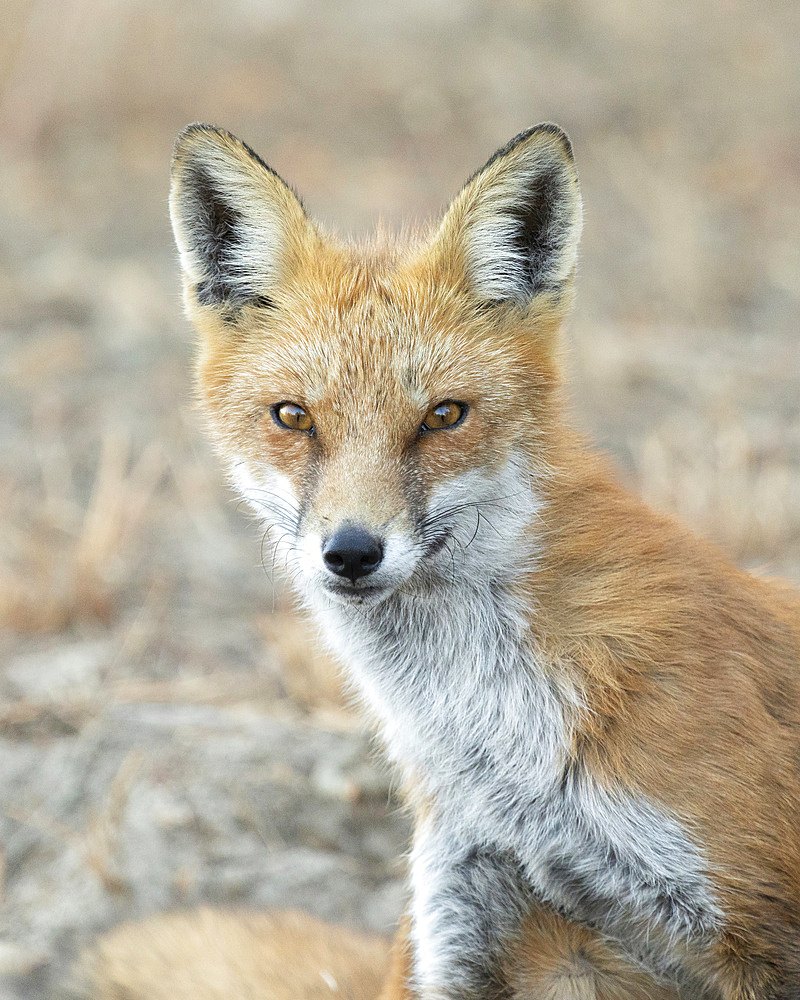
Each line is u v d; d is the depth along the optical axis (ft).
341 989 26.13
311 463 22.67
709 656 21.36
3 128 84.58
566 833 22.17
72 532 44.42
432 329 22.77
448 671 23.34
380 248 26.30
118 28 89.97
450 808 23.79
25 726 35.29
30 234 73.92
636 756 20.99
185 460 49.83
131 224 75.87
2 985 28.81
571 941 23.24
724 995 21.59
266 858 31.63
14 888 30.94
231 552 44.80
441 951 23.58
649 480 44.04
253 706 36.17
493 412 22.70
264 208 24.35
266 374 23.40
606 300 61.77
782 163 76.89
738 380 53.21
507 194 23.52
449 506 22.43
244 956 26.81
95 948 27.94
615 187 77.05
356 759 33.24
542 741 22.18
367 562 21.16
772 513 41.83
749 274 63.72
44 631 39.81
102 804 32.63
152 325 62.44
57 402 55.26
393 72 92.53
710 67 91.61
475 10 102.12
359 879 31.40
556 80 90.22
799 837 21.24
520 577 22.61
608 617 21.90
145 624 40.27
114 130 86.79
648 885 21.52
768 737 21.16
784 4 101.09
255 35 97.50
